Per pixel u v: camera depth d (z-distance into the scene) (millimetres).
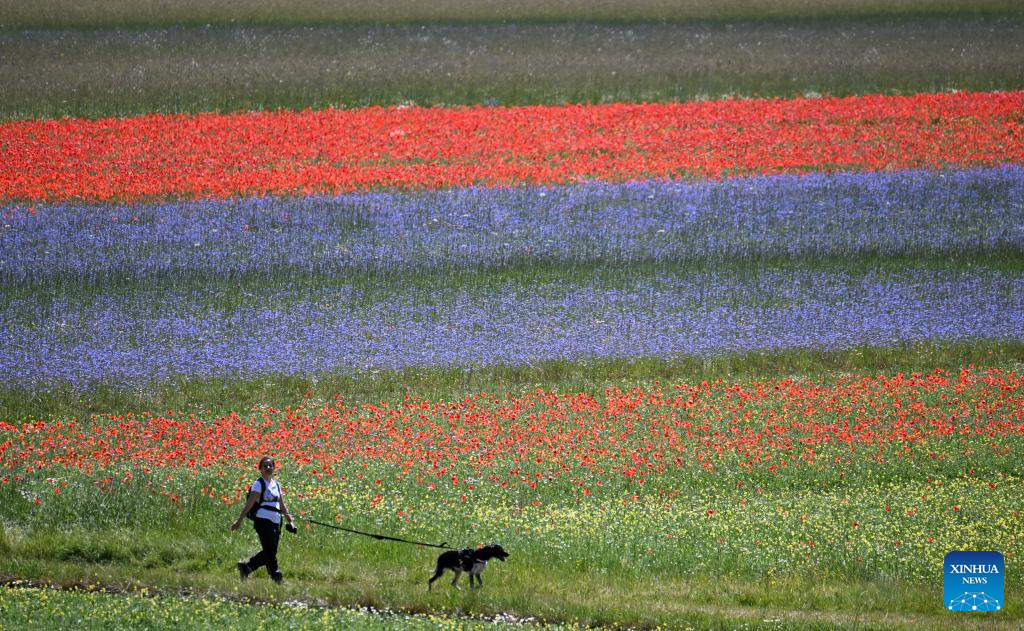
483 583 58906
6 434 80062
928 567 60219
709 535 64562
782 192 143500
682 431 83438
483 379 95500
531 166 151125
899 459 77875
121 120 166750
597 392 93000
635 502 70625
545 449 78812
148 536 64250
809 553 62531
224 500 68688
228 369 94188
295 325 104062
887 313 109438
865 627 52438
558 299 112125
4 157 147375
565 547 62875
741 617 54031
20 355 94688
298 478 72562
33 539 63125
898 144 162250
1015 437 81688
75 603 51781
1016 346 102688
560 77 194125
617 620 53750
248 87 184500
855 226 133000
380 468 74312
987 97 181250
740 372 98938
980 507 68625
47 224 126875
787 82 192750
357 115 172000
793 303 111875
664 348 101438
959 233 131000
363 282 115500
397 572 60594
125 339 99438
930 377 93875
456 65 199875
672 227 131875
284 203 136750
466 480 73125
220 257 119812
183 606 51938
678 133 166250
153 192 138250
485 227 131000
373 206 136500
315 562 61188
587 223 132875
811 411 86438
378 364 96812
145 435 80125
